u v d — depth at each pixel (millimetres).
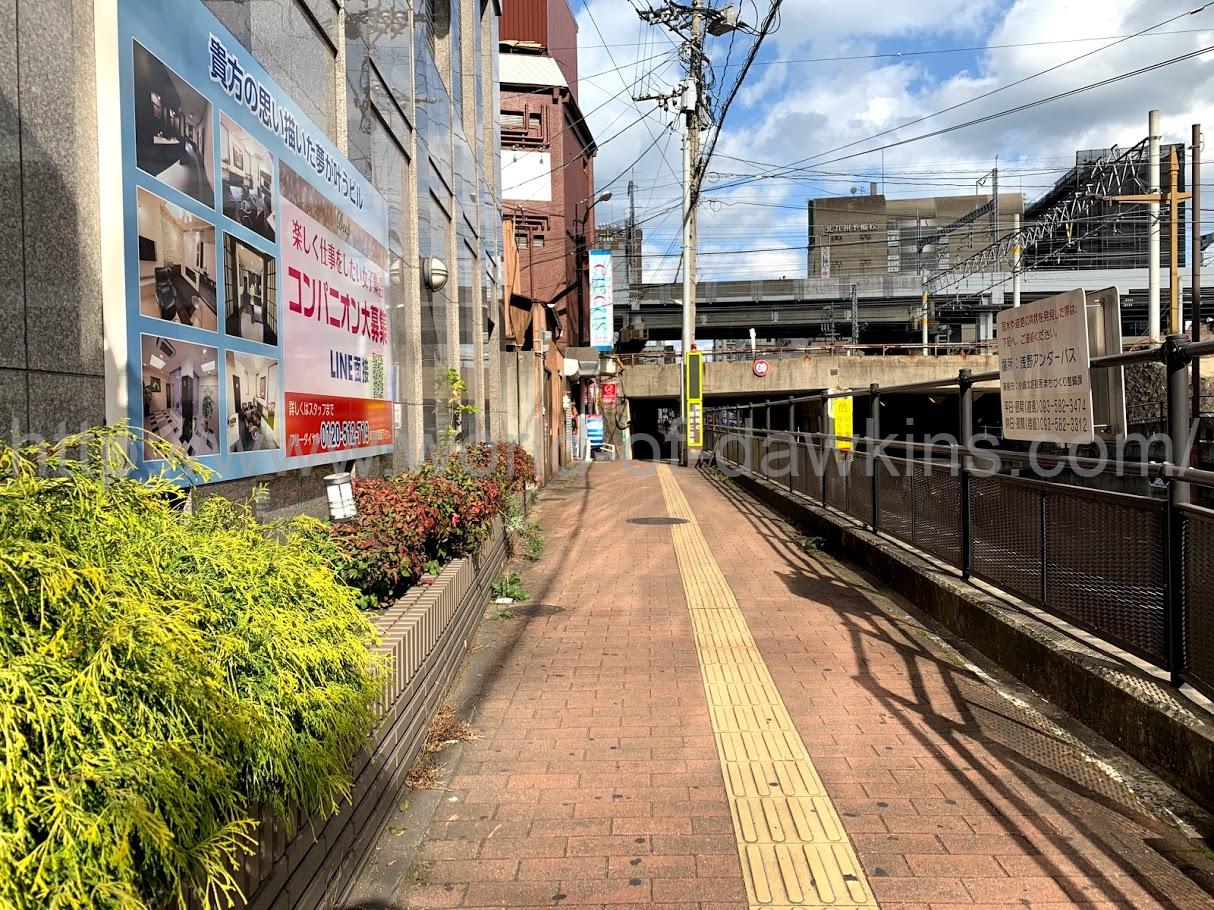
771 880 3174
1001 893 3062
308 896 2727
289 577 2748
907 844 3406
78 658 1789
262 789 2303
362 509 5004
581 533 12109
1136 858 3275
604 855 3377
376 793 3465
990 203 46188
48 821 1544
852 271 72938
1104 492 4621
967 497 6723
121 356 2977
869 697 5113
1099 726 4406
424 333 8383
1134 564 4363
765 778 4035
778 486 14992
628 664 5883
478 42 12797
